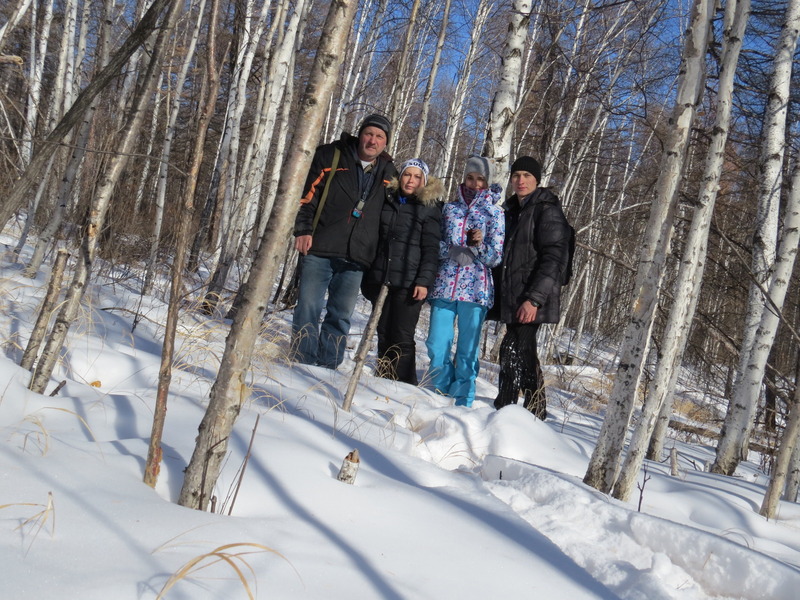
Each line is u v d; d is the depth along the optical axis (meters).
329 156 4.39
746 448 5.66
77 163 4.91
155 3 2.36
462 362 4.44
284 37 8.43
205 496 1.79
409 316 4.62
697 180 6.92
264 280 1.80
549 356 12.09
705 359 7.57
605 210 13.12
